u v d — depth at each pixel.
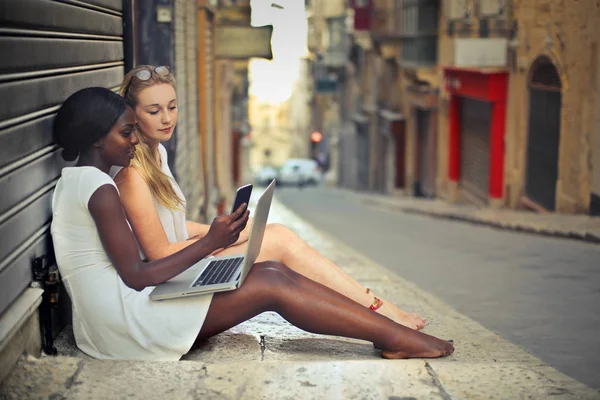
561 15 13.42
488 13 16.42
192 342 3.65
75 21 4.37
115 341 3.67
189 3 11.20
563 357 4.63
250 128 39.69
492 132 17.02
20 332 3.42
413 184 25.55
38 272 3.63
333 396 3.20
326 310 3.75
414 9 21.84
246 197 3.82
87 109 3.68
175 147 8.45
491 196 17.22
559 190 13.55
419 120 25.17
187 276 3.87
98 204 3.56
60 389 3.20
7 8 3.27
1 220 3.19
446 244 11.05
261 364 3.52
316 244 11.08
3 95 3.23
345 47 39.31
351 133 38.16
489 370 3.53
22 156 3.48
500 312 5.98
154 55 8.25
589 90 12.30
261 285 3.72
